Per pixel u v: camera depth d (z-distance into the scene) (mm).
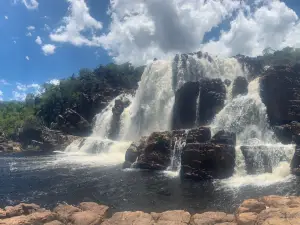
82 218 18109
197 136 39219
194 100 56219
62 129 83938
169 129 62969
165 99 67312
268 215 15594
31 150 73812
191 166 36750
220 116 51312
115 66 113875
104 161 52438
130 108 75188
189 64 68125
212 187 31719
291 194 28047
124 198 29234
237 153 37500
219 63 71062
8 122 101562
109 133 75562
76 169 44781
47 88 128375
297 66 54375
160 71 70688
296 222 14328
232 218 17281
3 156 62406
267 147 37188
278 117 48688
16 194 31953
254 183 32469
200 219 17094
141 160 43312
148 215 18078
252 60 69062
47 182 36688
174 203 27188
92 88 94938
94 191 32062
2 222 17250
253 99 49062
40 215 18156
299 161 34219
